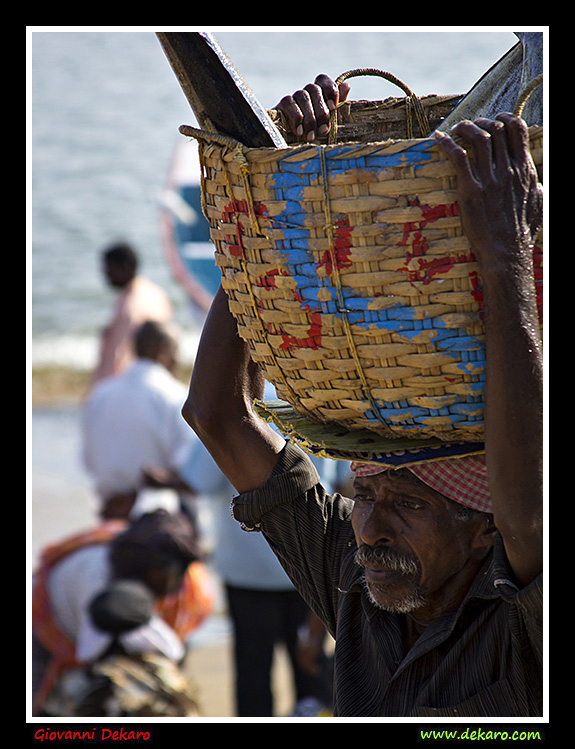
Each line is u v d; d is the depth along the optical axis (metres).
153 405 12.27
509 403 3.18
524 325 3.17
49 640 8.44
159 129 56.50
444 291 3.23
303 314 3.44
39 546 17.30
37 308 37.62
